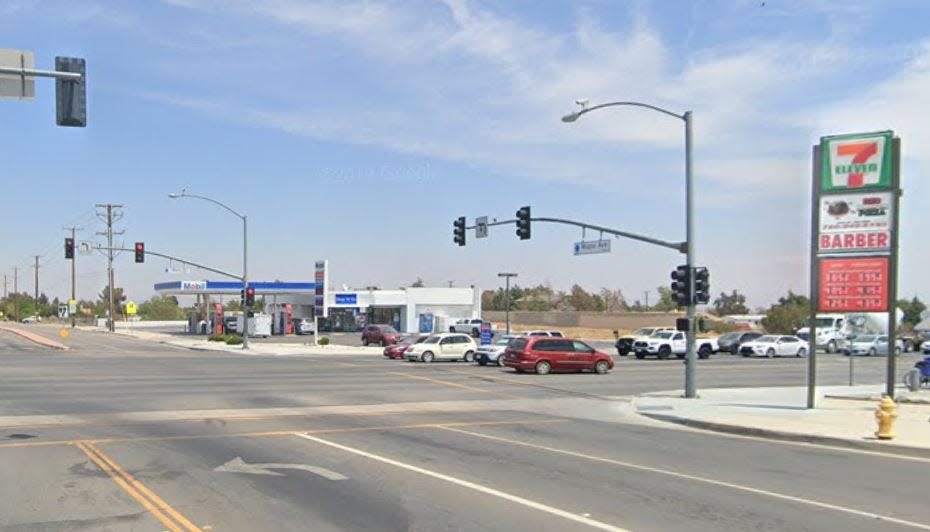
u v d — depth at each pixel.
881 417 14.50
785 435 15.49
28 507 8.52
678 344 48.06
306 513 8.31
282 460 11.67
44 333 84.69
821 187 21.19
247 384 26.03
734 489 9.93
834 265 20.86
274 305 88.12
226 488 9.56
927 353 54.47
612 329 95.56
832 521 8.27
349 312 92.00
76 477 10.22
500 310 126.00
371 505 8.71
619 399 23.66
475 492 9.46
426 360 41.59
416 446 13.34
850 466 12.02
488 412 19.56
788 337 52.84
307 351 52.22
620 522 8.06
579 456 12.51
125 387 24.31
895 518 8.45
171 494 9.21
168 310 174.38
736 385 29.34
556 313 106.38
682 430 16.73
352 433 14.97
